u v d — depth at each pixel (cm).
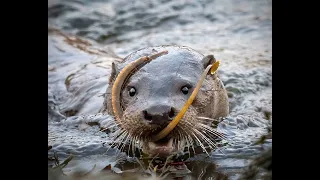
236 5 2948
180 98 1295
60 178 1167
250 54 2364
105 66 2031
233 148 1377
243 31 2667
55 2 2941
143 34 2716
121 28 2784
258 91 1998
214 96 1453
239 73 2119
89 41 2516
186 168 1237
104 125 1538
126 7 2948
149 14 2892
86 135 1526
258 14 2845
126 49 2498
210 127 1446
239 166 1246
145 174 1193
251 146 1391
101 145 1420
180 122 1233
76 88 1895
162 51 1426
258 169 1200
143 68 1352
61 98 1891
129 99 1325
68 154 1363
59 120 1725
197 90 1261
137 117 1222
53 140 1481
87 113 1714
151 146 1240
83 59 2150
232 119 1602
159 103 1216
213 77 1473
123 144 1379
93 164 1278
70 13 2895
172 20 2844
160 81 1304
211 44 2519
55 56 2164
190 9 2927
